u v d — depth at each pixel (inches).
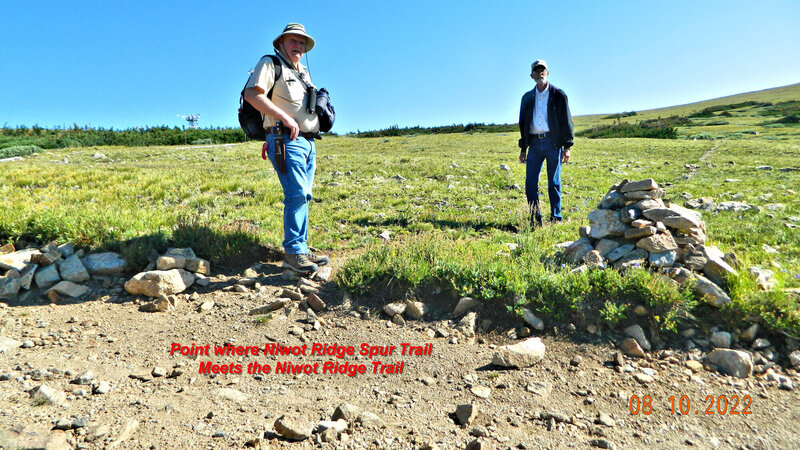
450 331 144.1
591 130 1987.0
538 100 286.7
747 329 134.3
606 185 498.3
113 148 1076.5
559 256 187.5
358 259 180.4
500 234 260.4
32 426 85.4
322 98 189.2
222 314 156.4
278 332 144.4
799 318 130.6
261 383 115.6
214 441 86.6
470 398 110.0
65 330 139.9
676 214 167.0
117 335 138.9
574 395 112.6
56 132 1749.5
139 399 102.0
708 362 127.4
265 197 361.1
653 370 124.3
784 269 175.8
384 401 108.7
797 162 636.7
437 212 338.3
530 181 305.0
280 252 215.3
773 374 121.6
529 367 124.2
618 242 177.0
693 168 626.8
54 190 370.9
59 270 174.9
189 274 179.9
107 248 193.0
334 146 1341.0
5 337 129.6
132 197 356.2
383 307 158.6
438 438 92.4
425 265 167.9
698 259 159.8
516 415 103.0
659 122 2114.9
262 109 167.6
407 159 740.0
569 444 93.0
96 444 82.4
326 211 339.9
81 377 108.5
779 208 329.1
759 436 99.0
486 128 2217.0
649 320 140.2
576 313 144.5
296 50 181.6
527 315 144.5
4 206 236.8
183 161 740.0
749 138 1206.9
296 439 88.0
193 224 215.9
